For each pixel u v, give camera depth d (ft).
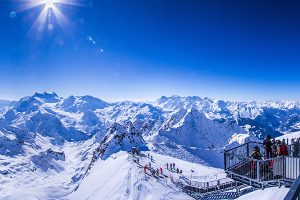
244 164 91.35
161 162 607.78
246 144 99.35
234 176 93.86
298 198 31.81
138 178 368.89
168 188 290.35
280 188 74.79
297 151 88.28
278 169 79.05
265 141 87.97
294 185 31.55
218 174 333.83
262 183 81.00
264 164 83.25
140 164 492.54
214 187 175.83
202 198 158.30
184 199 201.77
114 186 415.64
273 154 89.30
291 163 76.84
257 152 86.63
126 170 451.12
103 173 599.57
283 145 80.02
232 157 96.99
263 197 74.18
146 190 312.91
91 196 502.38
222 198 124.77
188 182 322.96
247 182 87.97
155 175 368.68
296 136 152.66
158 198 264.11
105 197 401.70
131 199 321.52
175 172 481.46
